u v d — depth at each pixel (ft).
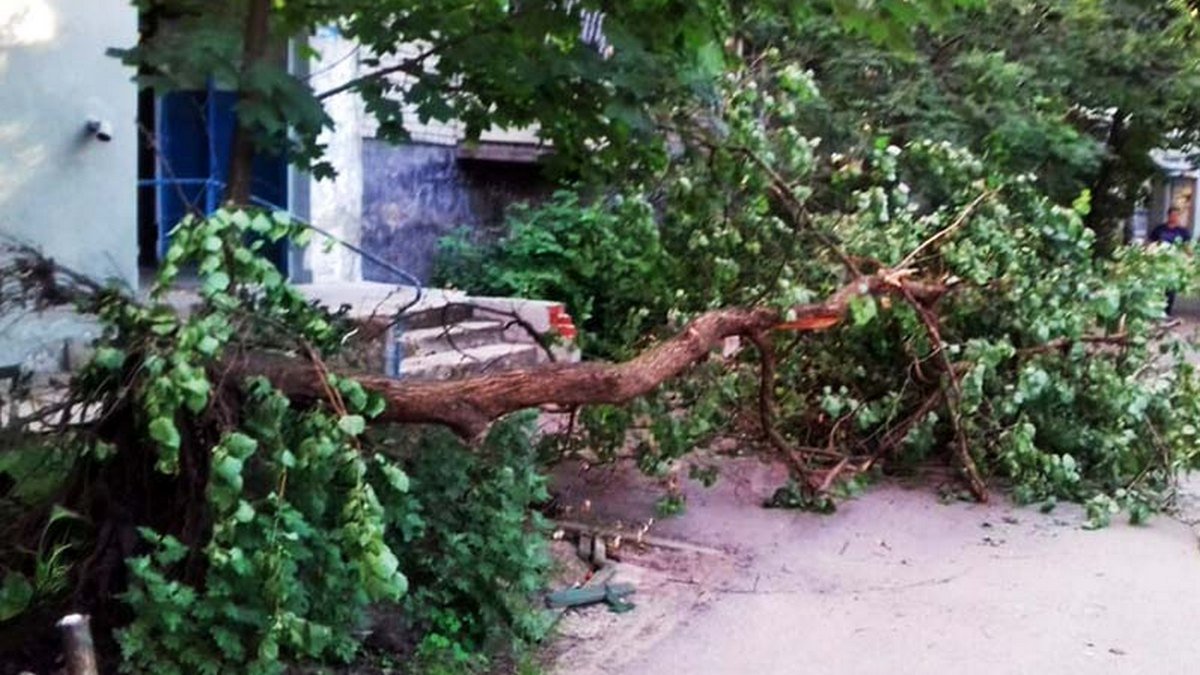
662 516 23.75
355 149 40.50
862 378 26.78
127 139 28.94
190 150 33.40
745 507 24.98
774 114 25.81
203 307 14.01
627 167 22.11
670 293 25.40
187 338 12.96
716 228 24.71
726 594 19.99
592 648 17.40
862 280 23.09
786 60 35.60
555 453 23.67
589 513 23.62
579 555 21.35
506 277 39.42
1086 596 20.22
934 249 26.12
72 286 14.49
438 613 16.52
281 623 12.97
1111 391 25.50
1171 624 18.92
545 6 18.38
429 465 16.31
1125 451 25.79
